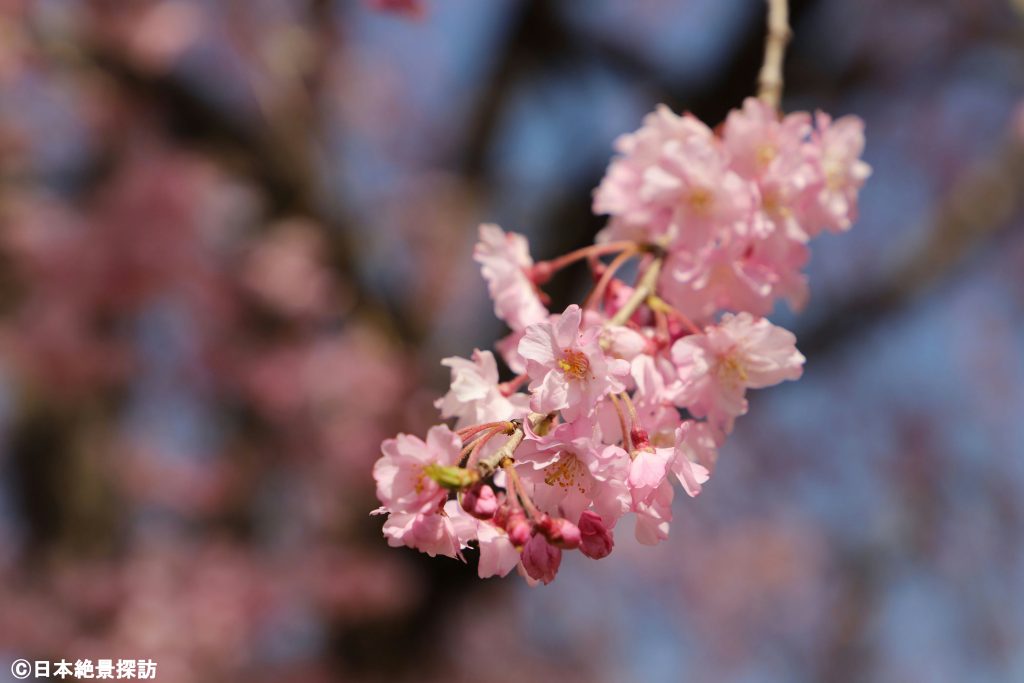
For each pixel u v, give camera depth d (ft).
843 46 17.66
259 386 19.54
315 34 19.89
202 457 21.58
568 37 18.39
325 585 18.43
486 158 20.94
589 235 16.17
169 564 20.51
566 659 33.68
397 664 18.54
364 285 18.67
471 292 21.68
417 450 4.01
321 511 20.26
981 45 21.94
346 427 19.01
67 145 19.60
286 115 18.10
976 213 18.56
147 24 16.44
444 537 4.09
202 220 18.40
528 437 3.99
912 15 21.06
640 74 17.39
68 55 16.49
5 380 19.52
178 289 19.30
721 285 5.60
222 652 20.16
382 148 26.20
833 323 19.13
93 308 19.33
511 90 19.93
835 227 5.98
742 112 5.92
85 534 20.10
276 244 17.87
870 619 33.73
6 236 18.35
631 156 6.19
